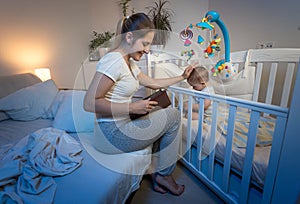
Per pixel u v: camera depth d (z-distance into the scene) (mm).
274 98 1632
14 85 1431
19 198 561
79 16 2113
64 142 874
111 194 654
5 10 1607
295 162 627
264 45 1689
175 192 1159
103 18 2279
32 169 670
